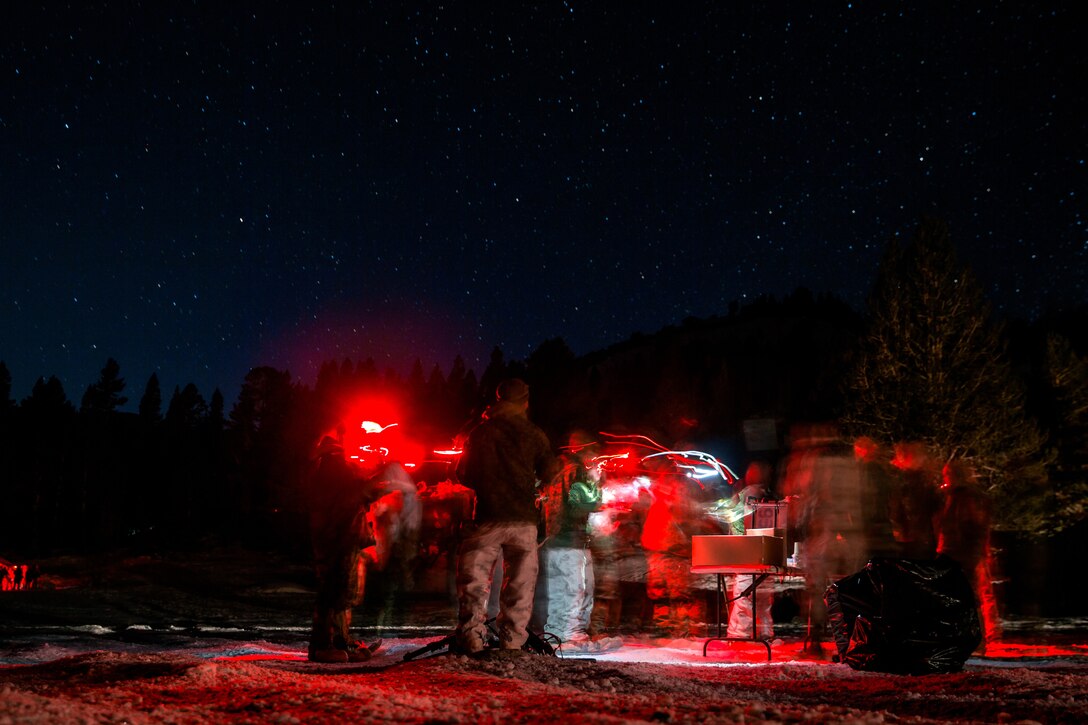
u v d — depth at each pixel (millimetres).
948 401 25438
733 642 9094
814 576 9055
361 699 4426
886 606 7254
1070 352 31516
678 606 12422
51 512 61844
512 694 4840
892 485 9336
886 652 7176
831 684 6102
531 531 6824
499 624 6777
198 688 4926
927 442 25297
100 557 38250
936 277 26328
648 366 58156
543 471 6891
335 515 7930
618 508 10688
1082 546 28484
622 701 4289
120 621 14977
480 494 6801
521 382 7074
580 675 5926
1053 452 26578
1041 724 4367
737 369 58625
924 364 25984
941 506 9367
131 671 5625
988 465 25250
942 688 5645
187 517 62594
